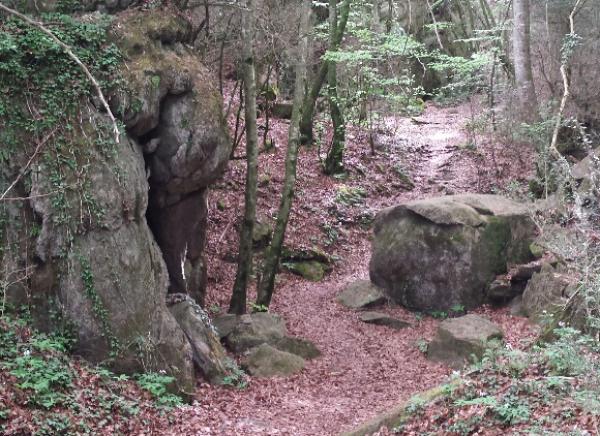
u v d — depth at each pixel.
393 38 18.50
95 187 9.79
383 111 24.58
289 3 18.36
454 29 31.66
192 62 11.53
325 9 25.34
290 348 12.57
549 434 6.14
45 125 9.52
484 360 8.22
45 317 9.36
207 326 11.69
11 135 9.34
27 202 9.38
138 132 10.72
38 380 8.12
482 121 22.28
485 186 20.36
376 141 23.86
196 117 11.15
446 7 31.17
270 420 9.71
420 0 30.75
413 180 22.20
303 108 22.14
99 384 9.00
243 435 8.97
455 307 14.30
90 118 9.91
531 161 19.20
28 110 9.47
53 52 9.75
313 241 18.08
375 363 12.46
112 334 9.66
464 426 7.04
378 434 7.75
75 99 9.81
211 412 9.75
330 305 15.33
